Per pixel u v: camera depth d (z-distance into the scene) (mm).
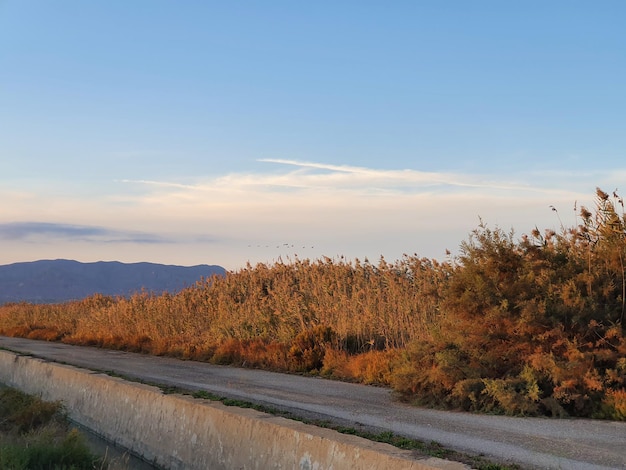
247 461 10219
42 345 37281
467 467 7465
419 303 22516
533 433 10578
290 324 27203
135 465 12789
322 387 17375
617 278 13859
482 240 14984
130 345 34031
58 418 16656
